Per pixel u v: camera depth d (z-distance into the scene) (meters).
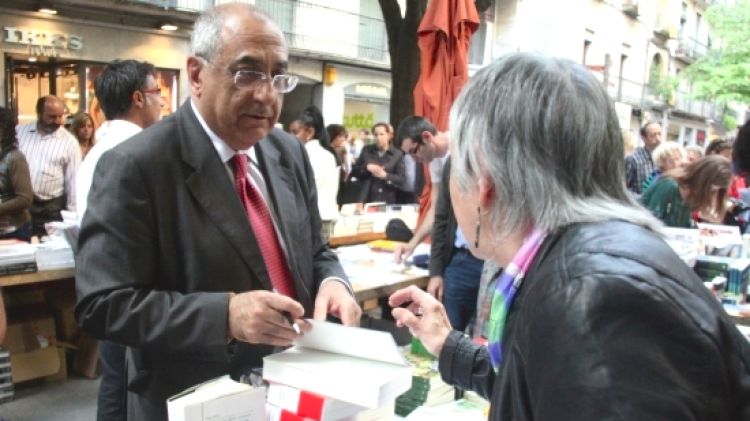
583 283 0.75
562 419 0.71
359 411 1.19
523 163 0.87
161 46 10.79
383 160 6.84
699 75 17.80
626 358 0.70
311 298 1.72
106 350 2.57
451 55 3.66
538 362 0.76
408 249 3.43
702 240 3.36
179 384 1.46
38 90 9.48
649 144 6.79
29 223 4.35
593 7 18.42
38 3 9.08
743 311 2.65
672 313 0.72
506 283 0.91
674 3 23.50
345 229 4.42
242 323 1.26
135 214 1.38
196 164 1.46
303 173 1.82
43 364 3.90
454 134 0.95
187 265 1.44
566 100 0.87
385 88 16.06
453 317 3.24
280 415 1.15
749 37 16.20
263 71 1.44
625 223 0.85
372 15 15.37
